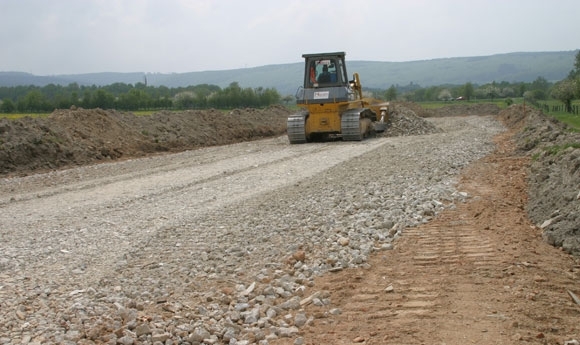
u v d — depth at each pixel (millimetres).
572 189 9156
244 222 9648
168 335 5191
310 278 6891
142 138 24562
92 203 11961
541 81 96750
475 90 98812
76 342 5102
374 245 8172
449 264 7227
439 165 15352
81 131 22203
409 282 6633
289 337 5277
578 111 49062
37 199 12766
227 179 14773
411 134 29688
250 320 5613
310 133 26562
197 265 7398
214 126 30109
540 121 28469
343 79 26766
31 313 5801
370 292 6398
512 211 9945
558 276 6621
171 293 6414
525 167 14742
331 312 5797
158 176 15820
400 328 5344
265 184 13781
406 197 11055
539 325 5285
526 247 7762
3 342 5074
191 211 10773
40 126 20672
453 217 9641
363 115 27828
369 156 18719
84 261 7695
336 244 8078
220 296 6273
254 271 7164
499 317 5469
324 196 11562
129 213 10789
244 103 60844
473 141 22891
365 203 10492
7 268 7414
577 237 7680
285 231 8953
